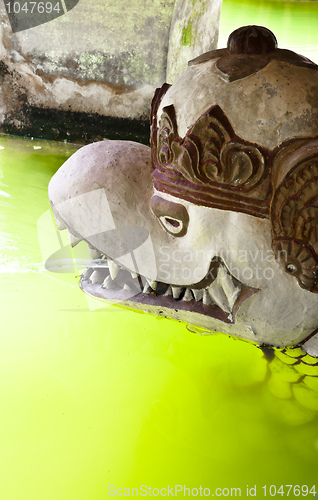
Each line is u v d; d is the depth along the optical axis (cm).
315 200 111
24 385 127
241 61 123
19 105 398
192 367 140
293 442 118
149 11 347
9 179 291
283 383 137
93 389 128
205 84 125
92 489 100
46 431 113
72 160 158
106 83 374
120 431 115
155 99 145
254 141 117
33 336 147
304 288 121
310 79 120
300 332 139
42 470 104
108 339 150
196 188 126
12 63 383
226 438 117
